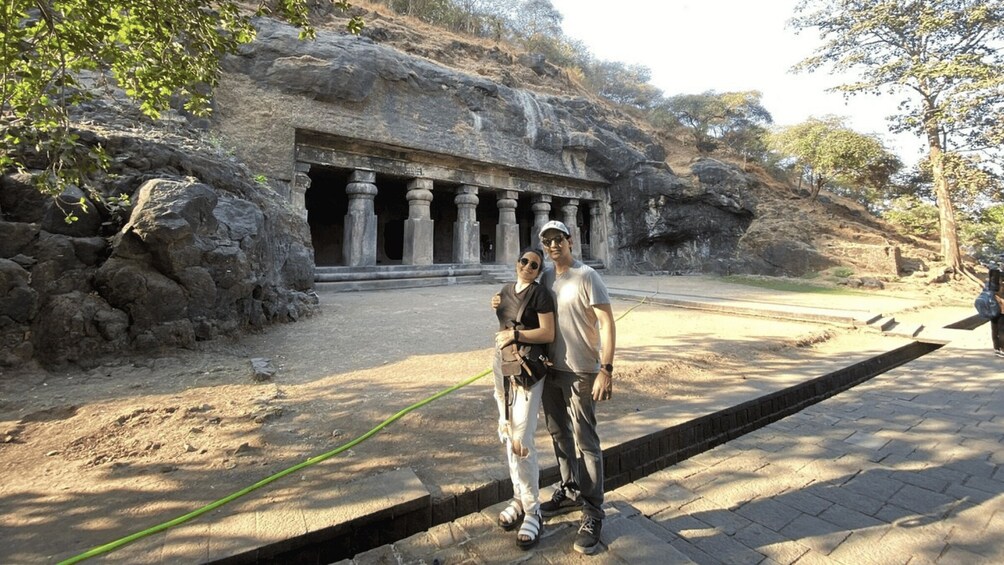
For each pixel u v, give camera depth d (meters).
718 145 32.69
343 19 18.70
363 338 7.31
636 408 4.78
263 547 2.34
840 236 22.84
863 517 2.85
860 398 5.26
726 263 22.66
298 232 10.15
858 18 19.88
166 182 6.15
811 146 25.97
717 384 5.65
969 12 17.27
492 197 24.64
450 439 3.78
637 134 26.05
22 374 4.71
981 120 17.53
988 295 7.46
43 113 4.28
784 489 3.21
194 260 6.03
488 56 23.77
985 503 2.97
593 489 2.53
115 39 4.60
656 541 2.55
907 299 15.40
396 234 22.55
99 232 5.91
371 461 3.35
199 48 4.82
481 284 17.94
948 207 19.34
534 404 2.62
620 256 24.27
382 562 2.46
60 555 2.25
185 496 2.83
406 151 16.81
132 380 4.88
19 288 4.89
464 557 2.49
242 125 13.14
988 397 5.23
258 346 6.51
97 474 3.05
